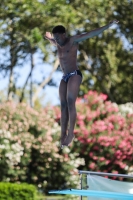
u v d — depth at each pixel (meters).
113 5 41.12
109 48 43.91
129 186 14.30
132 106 31.34
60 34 12.01
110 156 28.88
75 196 26.39
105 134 28.73
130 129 29.64
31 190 24.11
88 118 29.08
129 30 42.81
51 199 26.92
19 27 37.16
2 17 36.81
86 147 28.59
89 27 39.50
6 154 26.08
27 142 26.78
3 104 27.73
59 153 27.89
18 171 26.81
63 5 36.94
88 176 14.11
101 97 30.42
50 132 27.45
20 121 27.27
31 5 36.47
